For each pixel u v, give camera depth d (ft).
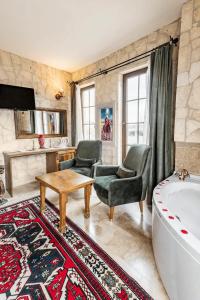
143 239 5.93
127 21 7.73
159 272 4.41
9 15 7.17
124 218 7.25
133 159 8.09
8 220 7.08
